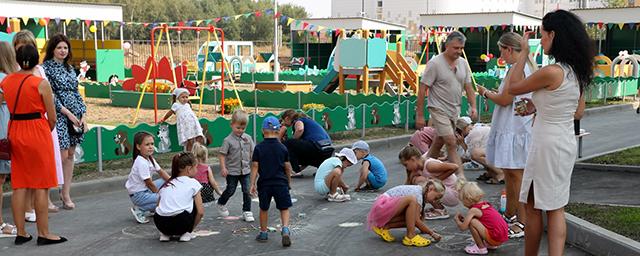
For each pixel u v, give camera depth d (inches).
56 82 310.2
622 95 924.6
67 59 318.7
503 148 264.2
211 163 422.9
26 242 262.7
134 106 832.9
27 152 254.7
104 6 1278.3
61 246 259.0
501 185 375.6
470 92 342.0
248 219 299.0
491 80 1056.8
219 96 865.5
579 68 197.0
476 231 243.1
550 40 201.0
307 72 1336.1
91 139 382.9
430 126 430.6
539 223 207.5
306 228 287.9
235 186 306.5
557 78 195.3
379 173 367.6
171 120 681.0
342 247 258.2
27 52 255.6
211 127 450.0
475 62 1738.4
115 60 1283.2
